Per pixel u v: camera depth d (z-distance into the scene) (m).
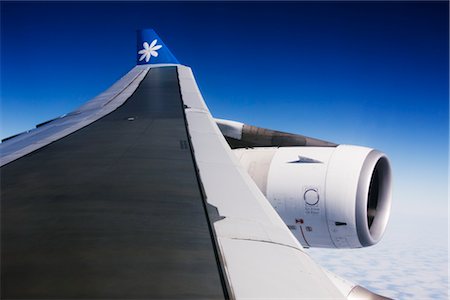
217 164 5.78
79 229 3.40
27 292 2.35
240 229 3.43
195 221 3.64
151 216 3.74
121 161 5.99
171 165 5.75
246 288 2.44
